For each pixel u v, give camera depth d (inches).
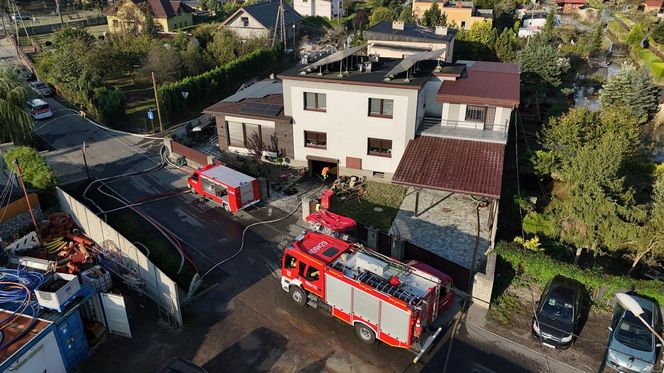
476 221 1202.0
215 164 1444.4
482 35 2460.6
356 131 1381.6
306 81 1369.3
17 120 1610.5
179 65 2367.1
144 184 1451.8
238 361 800.3
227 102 1621.6
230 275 1023.0
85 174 1521.9
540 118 1910.7
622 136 1326.3
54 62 2255.2
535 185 1368.1
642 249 954.1
